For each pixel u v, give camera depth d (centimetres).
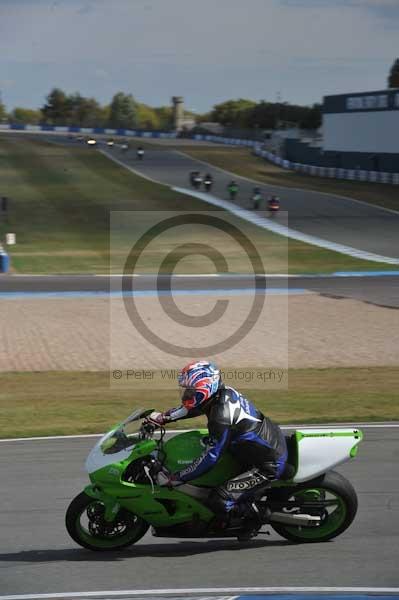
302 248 6669
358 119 12119
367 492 1444
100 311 4009
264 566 1121
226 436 1138
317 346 3219
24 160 13588
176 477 1142
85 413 2192
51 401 2355
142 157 14312
